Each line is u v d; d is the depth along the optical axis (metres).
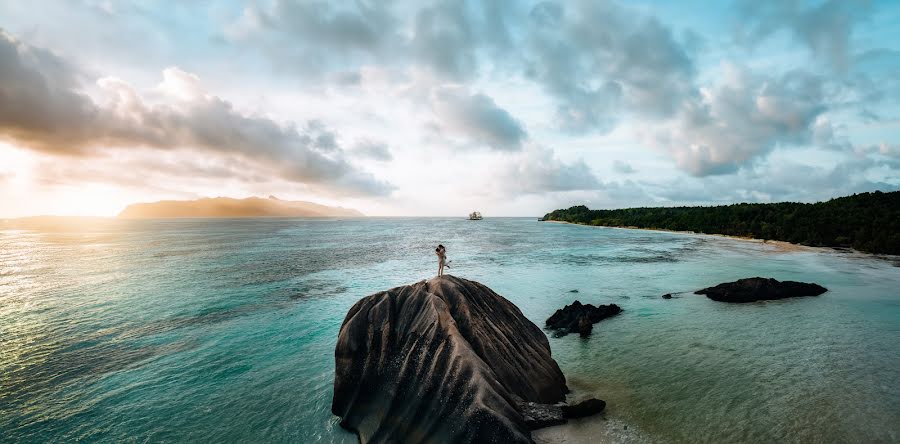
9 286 38.16
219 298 33.12
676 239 101.25
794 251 69.75
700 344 21.03
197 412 14.98
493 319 15.95
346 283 39.72
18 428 14.07
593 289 36.16
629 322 25.36
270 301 32.12
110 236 119.50
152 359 20.23
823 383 15.94
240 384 17.31
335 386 14.38
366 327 14.95
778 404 14.25
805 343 20.86
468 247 78.06
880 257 60.09
